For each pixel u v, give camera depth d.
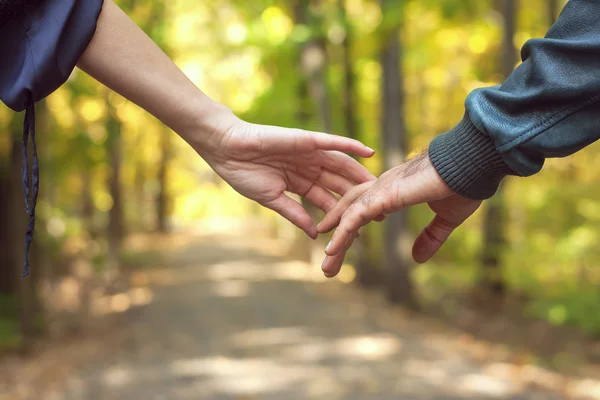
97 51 1.28
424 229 1.51
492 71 17.98
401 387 7.04
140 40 1.33
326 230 1.55
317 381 7.42
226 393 7.00
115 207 22.14
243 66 18.98
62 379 7.76
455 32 17.97
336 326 11.51
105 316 13.23
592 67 1.12
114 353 9.45
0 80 1.22
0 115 9.47
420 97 20.73
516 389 6.95
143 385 7.43
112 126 11.73
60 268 18.52
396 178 1.34
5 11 1.19
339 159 1.62
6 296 12.52
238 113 16.66
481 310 13.73
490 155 1.23
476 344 10.03
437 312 13.62
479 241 17.89
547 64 1.14
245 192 1.58
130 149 28.73
